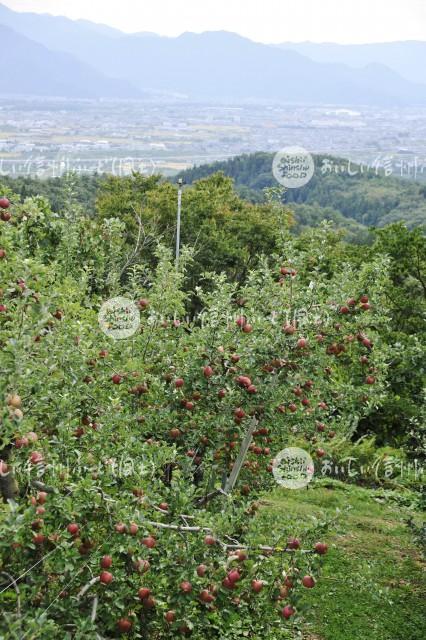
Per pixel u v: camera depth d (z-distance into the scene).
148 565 3.69
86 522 3.77
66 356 4.51
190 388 5.45
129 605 3.79
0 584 3.67
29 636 3.18
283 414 5.66
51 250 6.97
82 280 5.85
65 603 3.59
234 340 5.38
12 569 3.66
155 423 5.25
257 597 4.14
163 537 3.97
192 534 4.08
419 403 12.69
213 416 5.37
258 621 4.31
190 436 5.41
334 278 5.78
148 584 3.83
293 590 4.14
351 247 20.81
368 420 13.88
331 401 6.04
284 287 5.66
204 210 25.34
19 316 3.97
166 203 24.42
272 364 5.23
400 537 9.35
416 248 18.59
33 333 3.85
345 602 7.54
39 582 3.56
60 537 3.59
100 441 4.46
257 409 5.31
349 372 6.26
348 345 5.63
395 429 13.91
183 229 23.61
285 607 4.14
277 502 10.28
